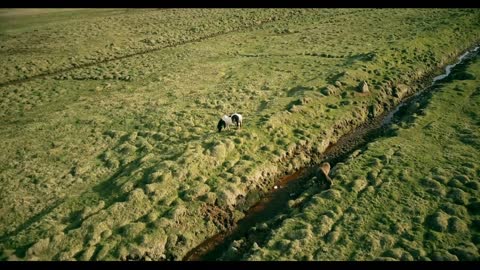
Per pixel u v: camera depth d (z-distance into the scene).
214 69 43.03
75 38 58.34
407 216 18.48
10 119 32.88
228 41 55.00
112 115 31.88
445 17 56.03
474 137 24.56
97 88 39.38
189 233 19.30
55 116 32.53
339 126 29.66
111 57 51.06
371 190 20.50
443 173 21.28
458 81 33.62
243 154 25.00
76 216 19.83
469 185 20.16
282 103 31.62
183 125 29.20
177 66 45.09
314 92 32.97
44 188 22.36
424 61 41.38
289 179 24.28
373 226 18.03
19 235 18.47
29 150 26.92
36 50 53.31
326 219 18.56
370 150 24.53
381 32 51.97
